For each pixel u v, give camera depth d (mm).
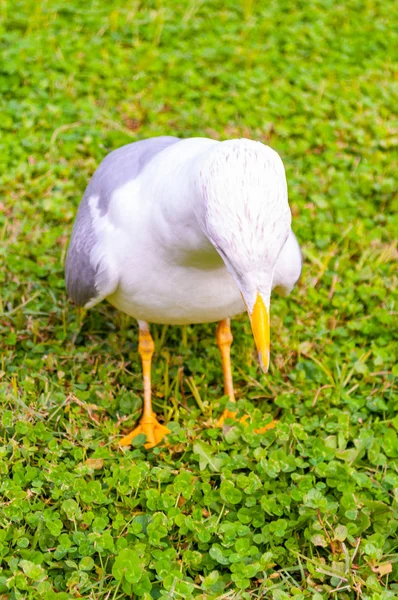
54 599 4012
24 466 4875
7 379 5527
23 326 6039
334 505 4578
